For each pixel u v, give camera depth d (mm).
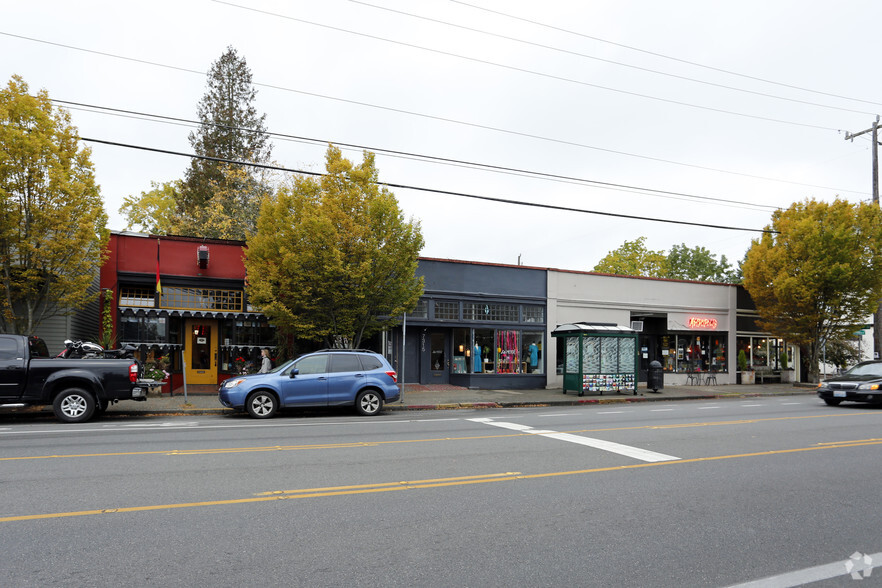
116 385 12867
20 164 13586
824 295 24766
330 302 16875
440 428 11836
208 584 4059
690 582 4207
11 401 12211
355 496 6344
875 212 24266
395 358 21266
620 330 20859
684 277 46344
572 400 18953
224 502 6035
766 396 22703
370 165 17422
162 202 39250
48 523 5320
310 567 4383
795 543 5055
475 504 6090
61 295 14938
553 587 4086
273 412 13820
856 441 10344
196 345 19453
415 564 4465
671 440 10289
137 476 7121
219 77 39219
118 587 3994
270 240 16984
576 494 6531
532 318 22875
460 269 21625
